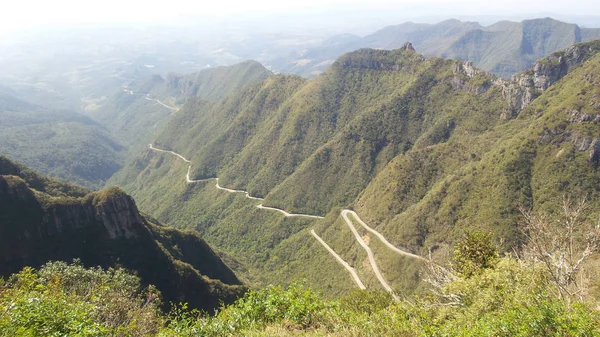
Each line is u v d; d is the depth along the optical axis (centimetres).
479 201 7831
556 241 1814
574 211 2114
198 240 9119
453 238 7619
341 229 10969
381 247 9162
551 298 1442
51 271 2703
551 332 1190
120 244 6950
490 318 1464
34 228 6278
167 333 1574
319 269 10194
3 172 8519
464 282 2083
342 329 1555
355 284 8788
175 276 6856
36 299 1362
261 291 1817
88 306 1566
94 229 6850
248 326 1593
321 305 1758
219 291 7062
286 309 1688
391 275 8306
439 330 1529
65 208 6694
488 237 2931
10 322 1227
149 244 7231
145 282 6538
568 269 1739
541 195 7231
